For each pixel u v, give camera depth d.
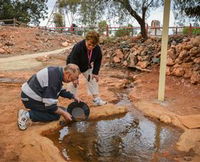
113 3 12.27
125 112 5.31
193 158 3.54
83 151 3.71
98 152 3.70
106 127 4.57
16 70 10.01
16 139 3.88
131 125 4.70
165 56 5.77
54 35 22.28
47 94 3.94
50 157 3.42
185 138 4.09
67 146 3.85
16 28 21.31
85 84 7.50
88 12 12.94
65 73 3.93
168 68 8.53
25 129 4.17
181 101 5.97
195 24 11.68
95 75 5.12
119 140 4.09
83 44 4.57
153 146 3.91
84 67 4.86
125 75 9.38
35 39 19.28
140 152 3.72
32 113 4.23
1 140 3.86
